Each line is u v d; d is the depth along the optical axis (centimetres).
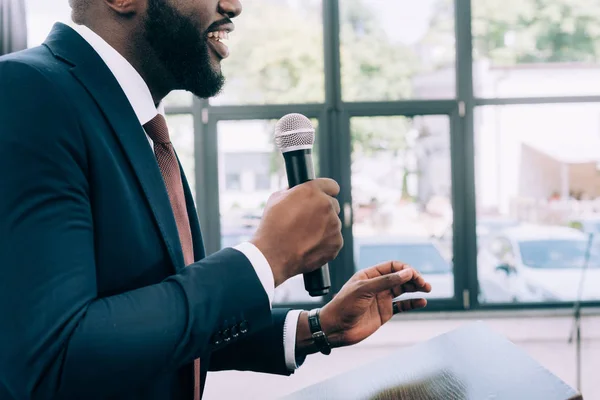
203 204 492
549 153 486
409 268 84
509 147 488
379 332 448
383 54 491
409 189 493
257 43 490
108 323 47
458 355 70
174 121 490
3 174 48
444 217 491
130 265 58
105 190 56
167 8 65
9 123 50
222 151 493
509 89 488
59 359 45
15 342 44
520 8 485
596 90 485
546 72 486
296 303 479
